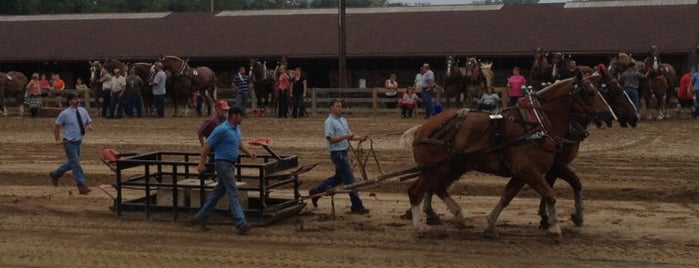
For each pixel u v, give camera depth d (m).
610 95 12.39
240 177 14.45
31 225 13.82
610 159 20.33
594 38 39.59
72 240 12.78
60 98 37.25
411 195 12.76
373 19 44.88
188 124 30.31
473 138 12.31
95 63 34.97
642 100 33.00
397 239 12.62
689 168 19.02
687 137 24.25
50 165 20.97
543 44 39.62
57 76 38.59
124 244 12.50
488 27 42.16
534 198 16.03
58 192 17.11
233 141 12.91
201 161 13.04
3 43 46.38
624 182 17.50
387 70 42.28
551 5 44.94
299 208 14.12
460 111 12.62
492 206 15.20
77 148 16.14
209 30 45.88
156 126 29.69
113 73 35.03
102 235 13.07
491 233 12.56
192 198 13.84
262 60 42.44
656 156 20.70
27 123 31.67
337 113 14.28
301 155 21.89
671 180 17.67
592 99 12.12
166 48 44.16
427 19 44.12
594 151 21.70
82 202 15.89
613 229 13.12
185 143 24.77
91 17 50.25
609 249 11.83
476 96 32.66
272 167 13.64
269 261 11.47
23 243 12.62
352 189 13.30
